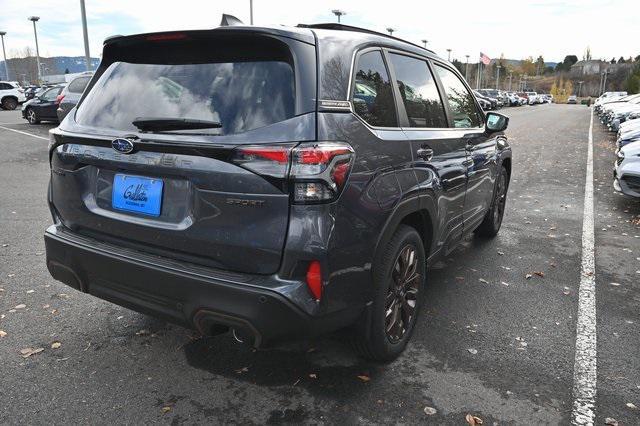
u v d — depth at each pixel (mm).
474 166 4055
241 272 2318
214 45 2533
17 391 2693
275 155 2172
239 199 2238
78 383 2779
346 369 2969
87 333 3314
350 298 2461
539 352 3211
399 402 2676
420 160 3025
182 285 2363
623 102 25250
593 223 6438
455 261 4891
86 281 2756
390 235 2674
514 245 5438
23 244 5055
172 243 2449
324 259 2238
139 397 2674
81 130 2734
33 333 3297
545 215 6863
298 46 2355
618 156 7484
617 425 2543
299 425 2490
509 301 3977
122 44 2787
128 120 2607
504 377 2928
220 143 2250
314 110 2277
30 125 18109
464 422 2533
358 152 2432
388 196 2635
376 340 2805
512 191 8633
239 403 2645
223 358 3059
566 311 3816
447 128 3664
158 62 2695
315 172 2178
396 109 2980
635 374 2990
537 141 18078
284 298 2203
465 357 3129
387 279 2752
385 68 2984
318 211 2211
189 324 2449
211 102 2395
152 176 2494
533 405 2680
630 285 4355
